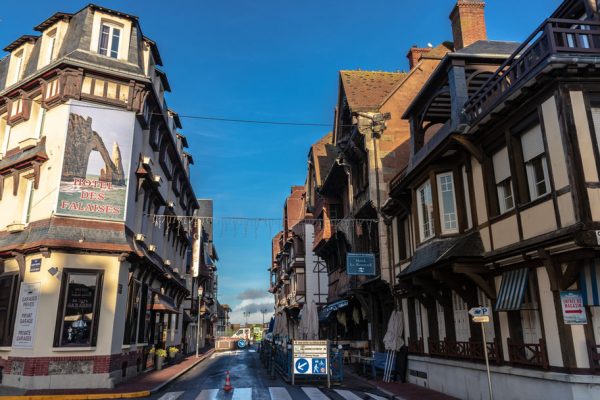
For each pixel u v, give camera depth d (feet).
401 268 56.59
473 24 61.98
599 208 25.88
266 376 62.64
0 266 55.47
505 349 33.55
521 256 31.09
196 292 140.36
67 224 52.60
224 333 308.19
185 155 112.06
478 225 37.65
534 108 30.17
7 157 61.57
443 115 53.26
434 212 42.19
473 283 38.55
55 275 50.14
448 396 41.16
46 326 48.75
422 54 75.82
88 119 56.29
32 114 60.18
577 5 37.14
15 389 46.70
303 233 141.28
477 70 42.45
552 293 28.40
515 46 45.55
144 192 66.03
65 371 48.42
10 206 59.21
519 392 31.32
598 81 27.96
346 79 79.92
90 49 58.49
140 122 63.10
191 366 80.43
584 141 26.94
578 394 25.81
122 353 54.90
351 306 83.25
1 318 53.36
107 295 52.19
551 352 28.22
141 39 65.51
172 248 93.09
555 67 27.48
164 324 87.04
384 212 60.90
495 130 34.94
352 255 61.41
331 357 54.90
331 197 92.99
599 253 26.25
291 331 155.63
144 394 44.39
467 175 39.32
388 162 66.23
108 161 56.39
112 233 54.60
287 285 166.50
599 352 26.12
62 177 53.42
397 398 40.50
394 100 70.59
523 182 31.71
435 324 47.09
